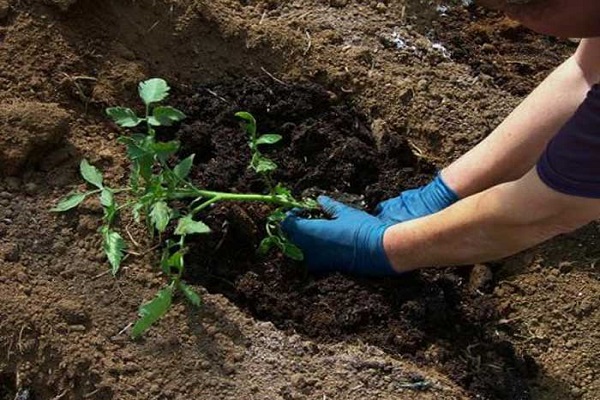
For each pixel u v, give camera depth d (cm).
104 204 162
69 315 159
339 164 185
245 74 189
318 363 163
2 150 168
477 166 176
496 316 174
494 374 168
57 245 165
